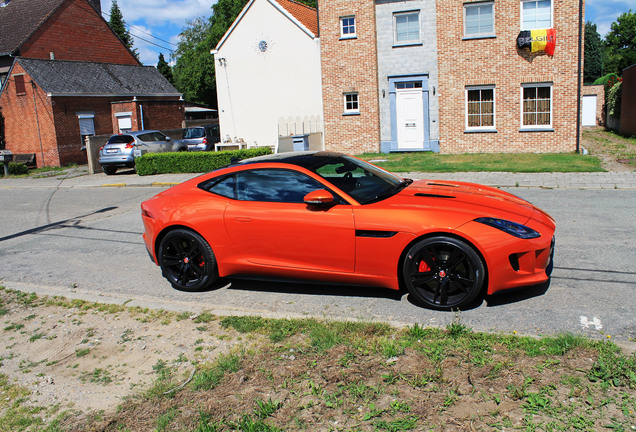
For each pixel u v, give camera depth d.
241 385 3.52
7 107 27.11
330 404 3.19
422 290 4.73
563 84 17.52
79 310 5.29
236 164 5.69
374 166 6.00
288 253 5.13
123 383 3.76
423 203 4.86
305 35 21.28
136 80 32.16
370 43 19.50
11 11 34.88
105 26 36.38
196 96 49.09
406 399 3.18
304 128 22.19
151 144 20.70
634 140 21.77
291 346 4.04
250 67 22.72
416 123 19.64
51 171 23.98
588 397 3.02
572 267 5.60
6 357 4.34
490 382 3.27
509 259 4.45
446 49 18.61
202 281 5.58
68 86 26.91
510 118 18.30
